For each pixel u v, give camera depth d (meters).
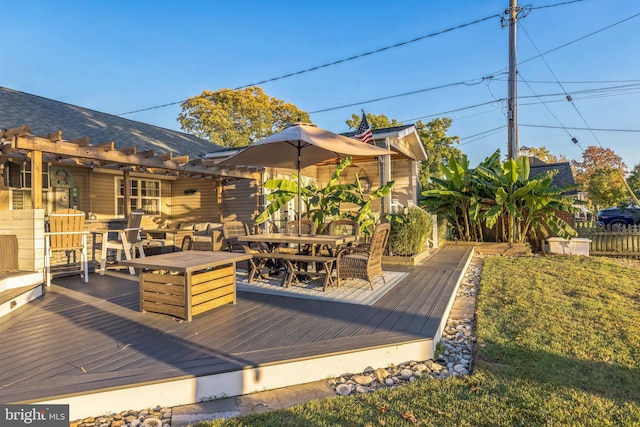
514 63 11.18
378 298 4.60
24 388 2.30
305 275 5.72
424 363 3.15
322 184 12.27
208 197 10.49
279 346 3.00
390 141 9.09
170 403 2.45
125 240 6.44
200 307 3.89
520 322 4.10
